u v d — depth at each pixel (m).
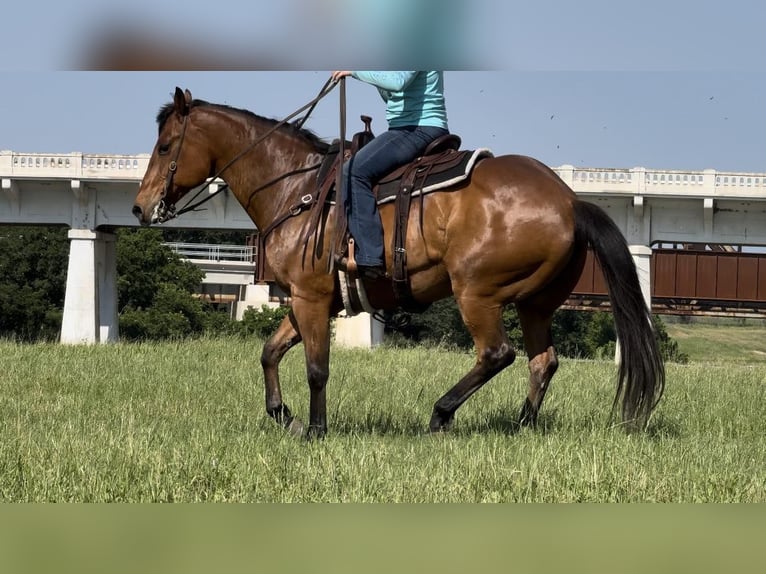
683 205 54.25
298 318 11.94
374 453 10.29
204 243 123.56
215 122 12.51
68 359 23.44
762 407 15.77
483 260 11.00
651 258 56.34
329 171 11.80
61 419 14.15
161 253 88.44
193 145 12.55
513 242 10.91
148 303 89.44
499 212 10.95
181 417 14.28
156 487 9.16
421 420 14.16
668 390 18.05
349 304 11.84
